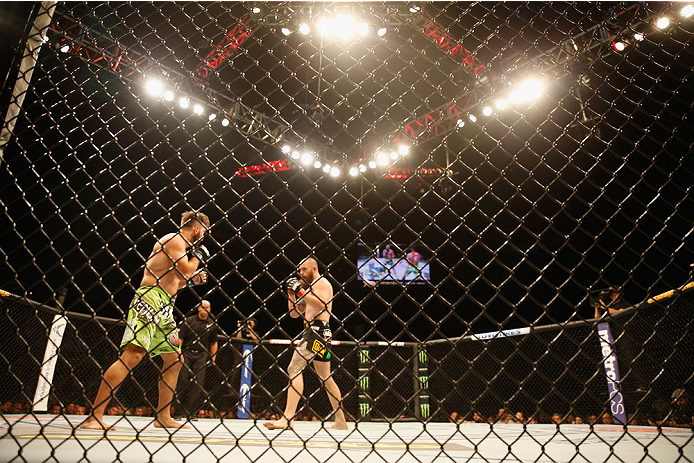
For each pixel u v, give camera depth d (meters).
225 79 6.23
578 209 8.29
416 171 1.34
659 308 3.15
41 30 1.31
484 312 1.23
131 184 6.97
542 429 3.38
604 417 3.93
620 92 1.57
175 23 5.33
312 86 6.30
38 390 3.59
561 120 8.10
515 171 8.93
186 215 2.34
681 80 1.59
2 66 1.21
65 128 5.06
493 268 10.37
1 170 1.20
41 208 6.44
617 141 6.42
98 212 7.48
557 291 1.28
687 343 3.14
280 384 5.29
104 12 5.48
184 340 4.10
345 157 1.35
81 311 7.65
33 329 3.67
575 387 4.66
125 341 2.13
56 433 1.83
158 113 7.13
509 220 9.88
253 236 9.46
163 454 1.46
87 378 3.95
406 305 10.94
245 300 9.27
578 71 3.41
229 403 5.02
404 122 1.40
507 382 5.48
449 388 5.74
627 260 7.48
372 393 5.65
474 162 9.68
